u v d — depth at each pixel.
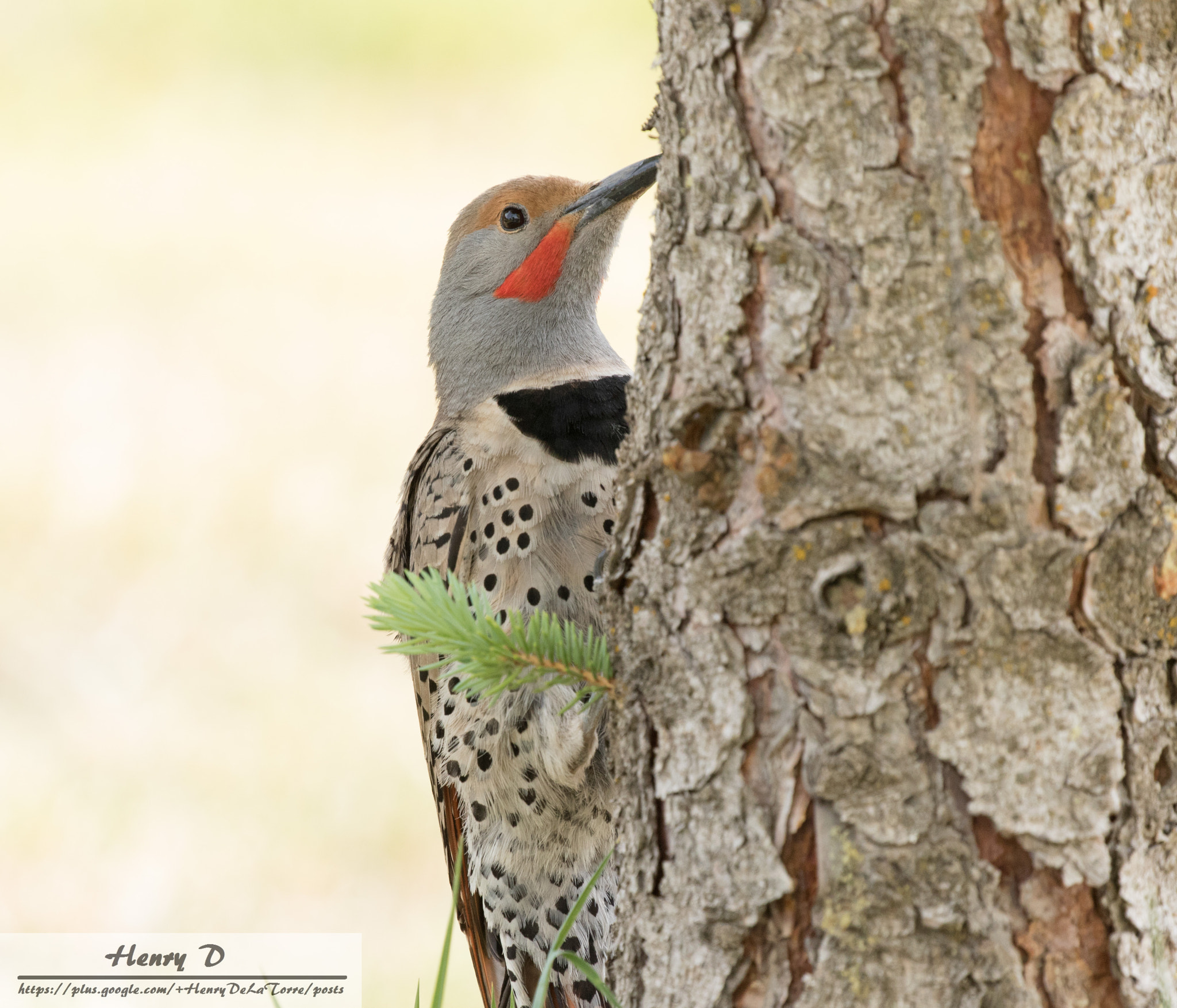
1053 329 4.72
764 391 4.90
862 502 4.77
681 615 5.08
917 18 4.71
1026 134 4.72
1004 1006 4.77
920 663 4.77
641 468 5.21
